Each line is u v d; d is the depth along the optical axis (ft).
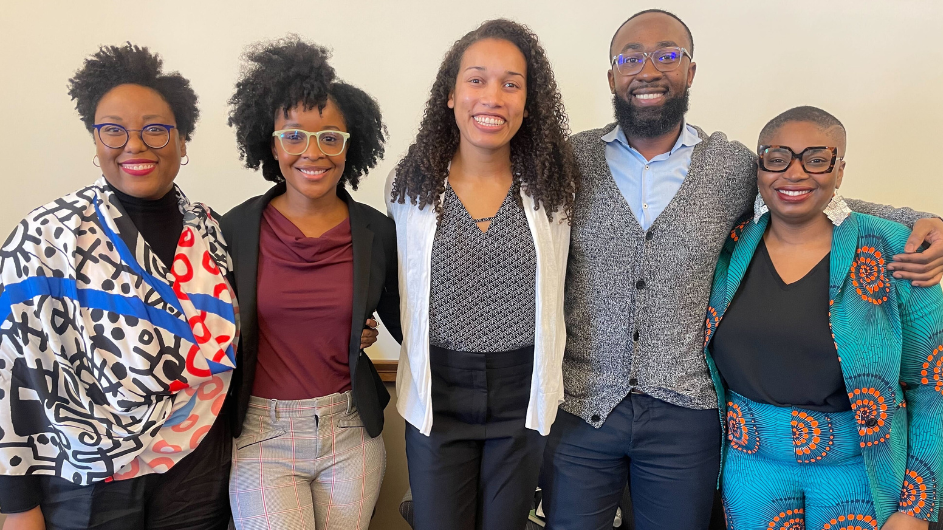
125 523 3.65
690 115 5.94
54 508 3.58
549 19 5.77
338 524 4.24
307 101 3.94
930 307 3.90
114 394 3.52
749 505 4.33
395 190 4.21
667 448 4.43
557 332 4.18
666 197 4.38
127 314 3.54
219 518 4.14
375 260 4.27
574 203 4.34
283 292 3.98
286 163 3.98
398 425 6.40
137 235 3.68
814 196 3.94
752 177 4.50
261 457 4.07
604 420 4.42
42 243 3.43
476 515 4.46
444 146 4.11
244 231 4.13
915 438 4.02
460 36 5.80
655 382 4.33
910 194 5.91
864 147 5.84
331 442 4.16
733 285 4.30
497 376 4.09
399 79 5.90
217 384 3.95
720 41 5.76
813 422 4.05
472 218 4.01
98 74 3.67
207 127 5.96
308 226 4.21
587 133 4.74
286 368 4.09
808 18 5.65
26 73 5.85
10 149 5.97
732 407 4.41
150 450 3.66
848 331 3.90
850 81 5.73
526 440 4.23
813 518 4.17
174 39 5.83
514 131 3.92
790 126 3.97
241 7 5.77
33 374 3.39
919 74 5.67
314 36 5.84
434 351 4.14
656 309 4.31
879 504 3.96
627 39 4.33
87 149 6.02
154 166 3.71
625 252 4.32
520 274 4.02
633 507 4.82
